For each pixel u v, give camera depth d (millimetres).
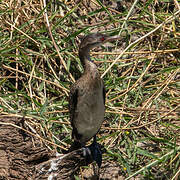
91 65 10312
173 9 14453
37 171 10555
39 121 11945
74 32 13125
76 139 10992
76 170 10992
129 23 13234
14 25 12922
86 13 14211
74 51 13258
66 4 14008
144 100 12359
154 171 11008
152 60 12406
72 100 10523
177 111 12117
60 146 11219
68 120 12078
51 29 12812
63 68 13055
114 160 11367
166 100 12328
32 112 11641
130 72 13117
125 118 11906
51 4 13727
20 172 10539
